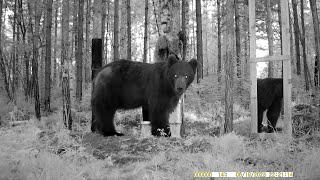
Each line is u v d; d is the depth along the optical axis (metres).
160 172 6.01
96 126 9.45
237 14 23.47
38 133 8.54
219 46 28.86
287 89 8.91
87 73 29.48
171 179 5.67
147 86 9.06
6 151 6.30
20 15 23.31
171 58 8.62
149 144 7.79
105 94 9.31
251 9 9.65
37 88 14.97
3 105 16.52
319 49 12.81
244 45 31.48
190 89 18.11
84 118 13.59
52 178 5.44
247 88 16.98
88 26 30.50
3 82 23.75
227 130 9.51
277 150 7.16
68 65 10.97
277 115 12.45
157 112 8.78
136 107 9.55
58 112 15.02
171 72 8.53
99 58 11.75
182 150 7.38
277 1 25.77
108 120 9.38
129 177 5.84
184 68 8.52
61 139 7.81
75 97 20.08
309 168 5.83
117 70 9.47
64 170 5.82
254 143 8.05
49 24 18.12
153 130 8.80
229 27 9.53
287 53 8.94
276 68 29.33
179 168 6.17
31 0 19.08
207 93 18.11
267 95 12.52
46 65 17.36
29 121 11.59
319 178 5.46
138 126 12.98
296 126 10.66
